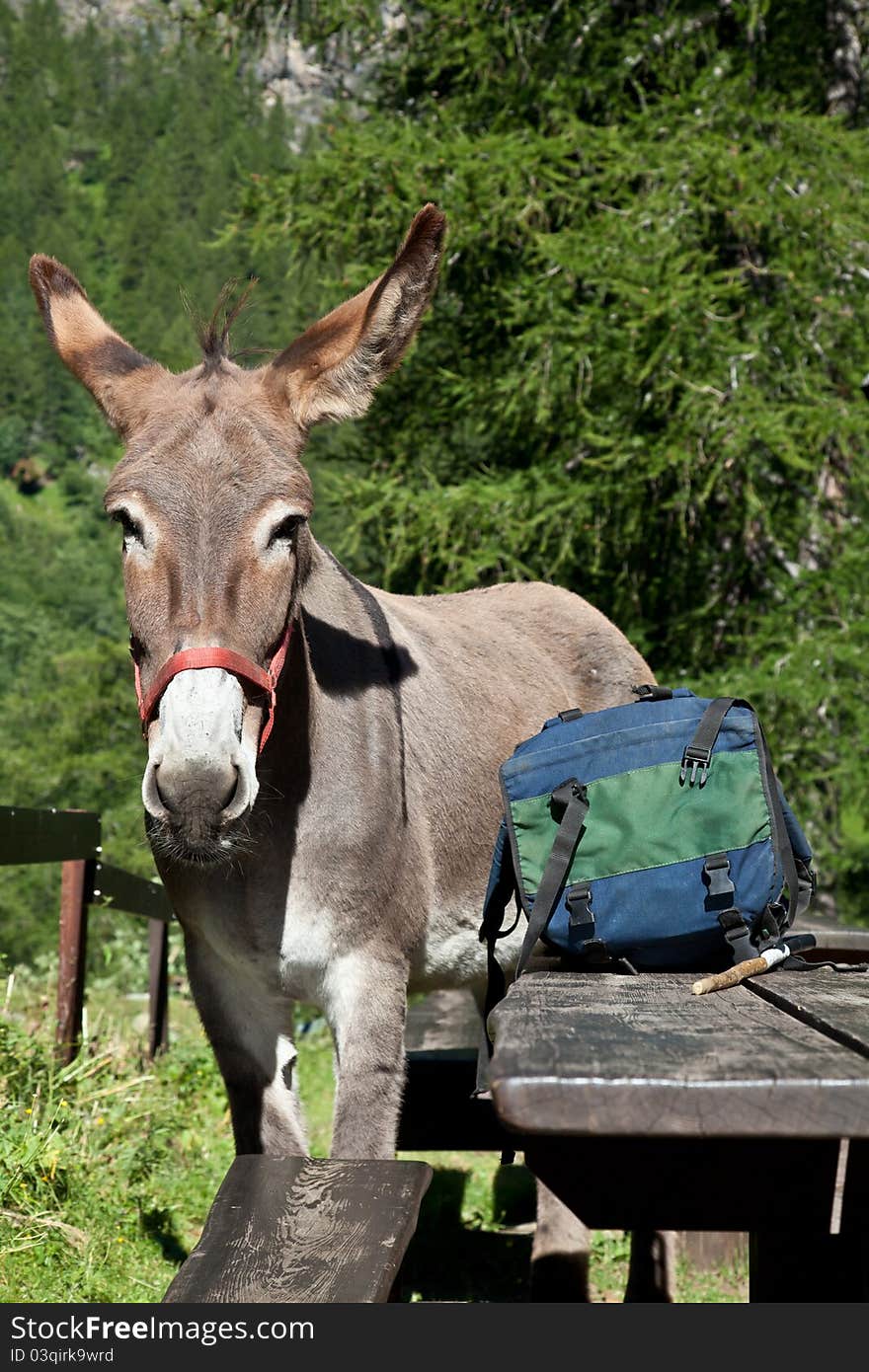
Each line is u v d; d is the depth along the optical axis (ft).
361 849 8.50
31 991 19.56
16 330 318.86
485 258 38.24
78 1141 12.28
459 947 10.09
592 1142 4.50
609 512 36.27
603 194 35.73
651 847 6.36
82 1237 10.43
